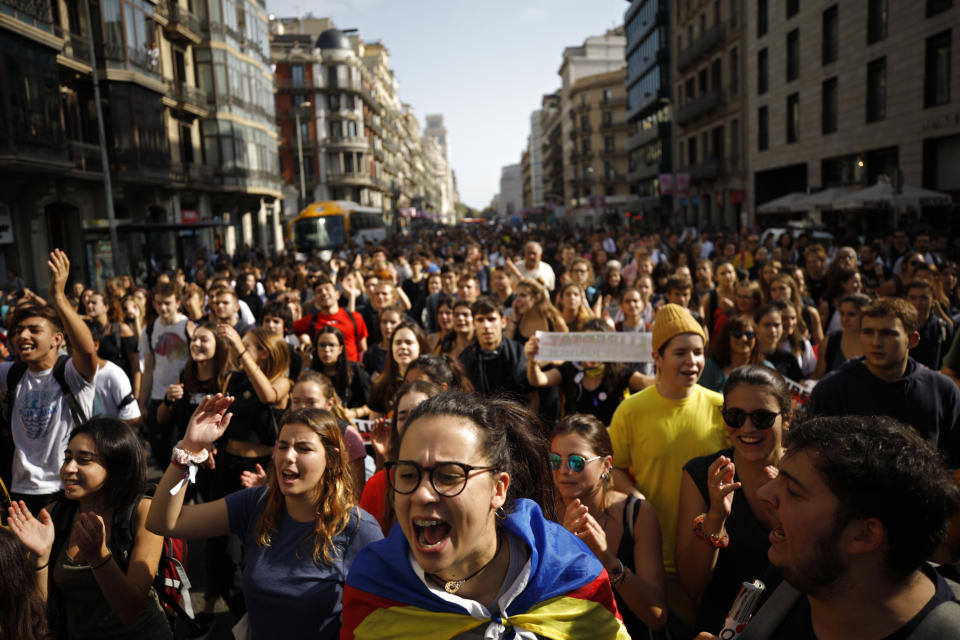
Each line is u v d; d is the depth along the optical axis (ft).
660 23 163.94
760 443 9.14
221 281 25.23
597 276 44.50
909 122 74.54
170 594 10.29
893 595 4.67
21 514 9.34
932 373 11.77
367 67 282.36
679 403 11.59
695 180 146.92
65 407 13.98
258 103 141.90
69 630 9.97
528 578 5.78
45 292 75.10
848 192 71.92
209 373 17.76
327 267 49.26
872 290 28.55
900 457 4.56
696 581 9.46
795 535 4.86
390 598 5.80
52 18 78.69
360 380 18.83
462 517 5.34
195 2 119.34
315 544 8.80
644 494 11.58
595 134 314.55
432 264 47.78
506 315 24.48
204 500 16.24
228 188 126.21
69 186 80.18
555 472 9.53
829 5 89.71
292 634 8.75
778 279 21.70
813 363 18.85
